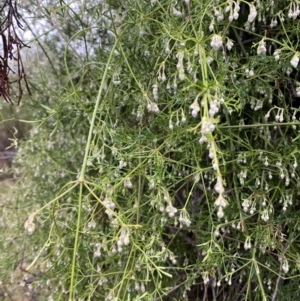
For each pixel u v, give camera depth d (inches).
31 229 32.5
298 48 43.3
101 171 41.6
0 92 43.3
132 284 45.6
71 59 60.5
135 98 44.5
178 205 50.3
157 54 42.8
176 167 42.4
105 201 36.4
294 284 44.5
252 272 40.4
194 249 48.0
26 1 41.6
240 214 40.5
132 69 45.0
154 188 40.3
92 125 37.4
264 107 46.1
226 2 35.3
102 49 50.2
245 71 41.1
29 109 65.9
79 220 34.1
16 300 62.9
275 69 40.2
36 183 61.1
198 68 40.3
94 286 45.9
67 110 54.6
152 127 43.9
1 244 57.3
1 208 63.6
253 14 34.2
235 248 45.8
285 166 41.7
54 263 42.5
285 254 42.8
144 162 41.9
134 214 43.4
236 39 48.0
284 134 41.8
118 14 44.8
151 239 40.4
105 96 44.4
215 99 31.6
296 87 43.7
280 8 42.6
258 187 44.3
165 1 42.8
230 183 45.2
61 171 58.4
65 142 60.6
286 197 42.6
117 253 44.9
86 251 47.1
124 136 40.9
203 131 29.9
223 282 48.4
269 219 42.2
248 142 41.8
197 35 36.4
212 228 40.1
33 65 66.4
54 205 36.6
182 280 49.0
